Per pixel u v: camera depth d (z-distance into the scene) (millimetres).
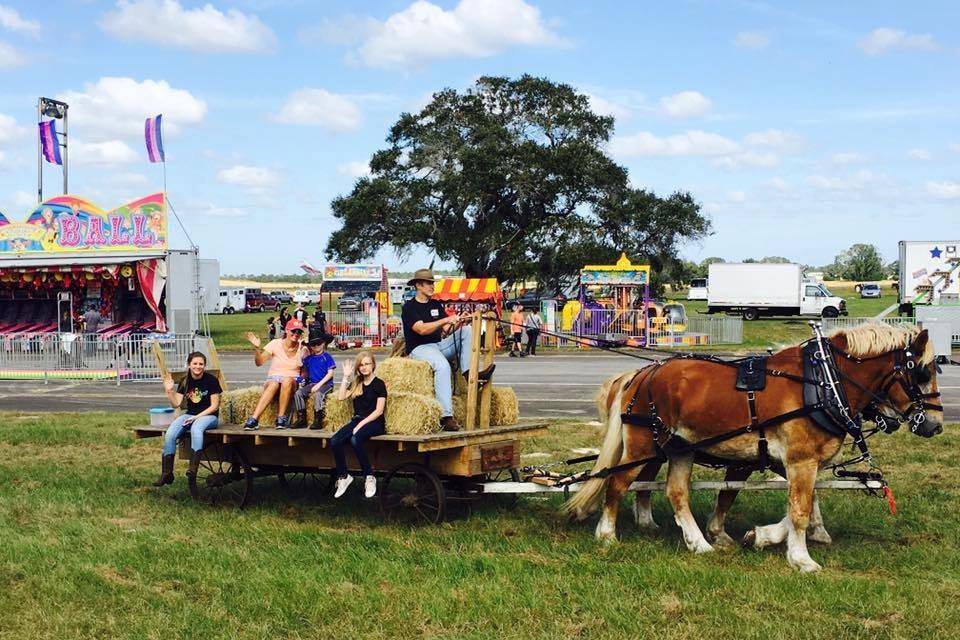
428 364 10062
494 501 10883
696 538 8742
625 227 61906
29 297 38781
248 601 7320
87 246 36500
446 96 62000
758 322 53062
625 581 7719
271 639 6605
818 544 8930
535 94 61531
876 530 9422
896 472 12250
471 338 10078
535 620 6879
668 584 7625
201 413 10984
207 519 10250
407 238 58688
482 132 58594
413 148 61219
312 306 88312
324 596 7375
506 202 61031
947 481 11633
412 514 10133
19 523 10109
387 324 40531
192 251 35750
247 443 10898
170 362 27375
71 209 36594
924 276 42750
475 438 9742
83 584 7789
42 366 27719
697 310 67875
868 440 14766
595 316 39188
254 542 9188
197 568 8219
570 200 60250
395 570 8078
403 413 9664
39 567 8250
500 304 39750
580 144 59250
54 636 6684
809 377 8211
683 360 9086
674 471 8977
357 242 60844
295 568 8164
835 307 56812
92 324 34094
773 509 10375
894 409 8555
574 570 8055
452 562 8250
